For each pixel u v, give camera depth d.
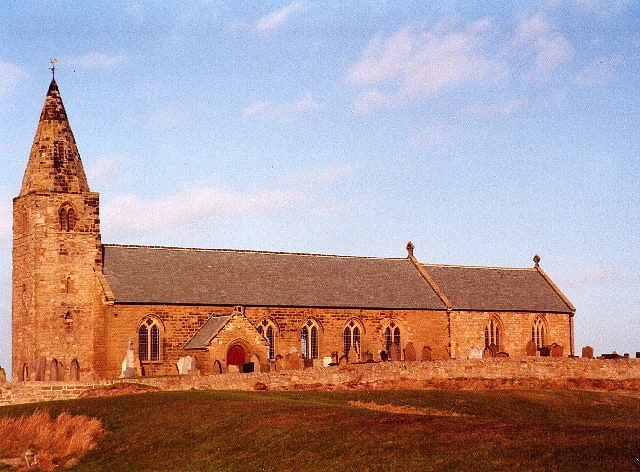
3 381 58.84
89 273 81.00
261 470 42.16
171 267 85.44
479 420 45.06
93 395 59.59
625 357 74.62
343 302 89.81
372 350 90.69
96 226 81.81
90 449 49.38
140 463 46.09
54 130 82.50
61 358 79.06
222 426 48.66
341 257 97.62
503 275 106.56
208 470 43.44
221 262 89.00
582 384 67.88
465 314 96.88
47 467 47.56
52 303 79.44
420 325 94.19
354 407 51.75
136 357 77.31
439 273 102.19
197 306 81.94
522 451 38.34
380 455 40.81
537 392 63.06
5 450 50.34
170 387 61.72
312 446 43.59
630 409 59.62
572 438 39.50
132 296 79.56
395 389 62.94
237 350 79.19
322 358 81.00
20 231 83.25
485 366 67.88
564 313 104.06
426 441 41.59
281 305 85.94
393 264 100.56
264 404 52.12
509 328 99.94
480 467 37.53
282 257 93.62
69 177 81.69
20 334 82.00
